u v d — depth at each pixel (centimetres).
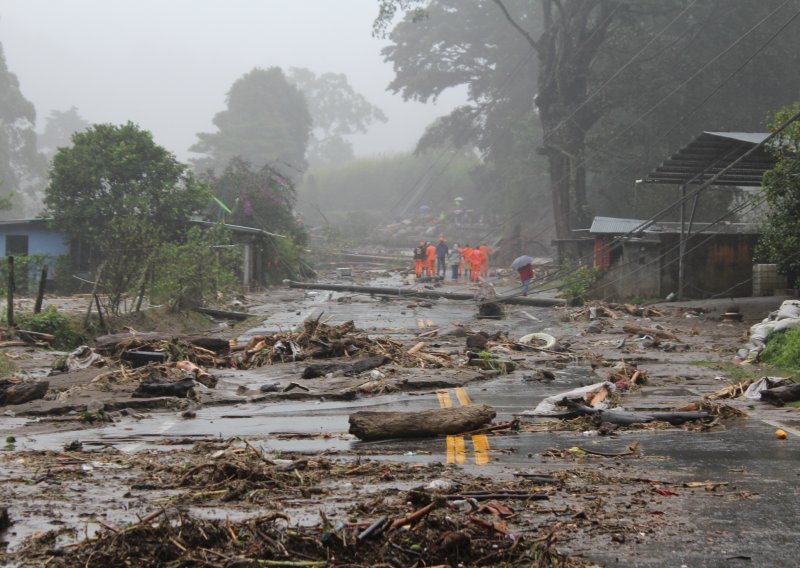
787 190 2894
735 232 3800
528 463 1001
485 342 2334
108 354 2017
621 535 702
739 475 931
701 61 6122
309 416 1430
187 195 4003
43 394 1588
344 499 817
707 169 3316
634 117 6159
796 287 3334
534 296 4159
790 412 1377
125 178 3947
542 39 5544
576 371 1986
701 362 2062
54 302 3109
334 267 7356
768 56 5969
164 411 1509
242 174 5631
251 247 4697
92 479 929
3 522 735
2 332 2323
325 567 612
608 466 980
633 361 2116
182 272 3027
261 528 670
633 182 6162
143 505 808
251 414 1461
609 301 3609
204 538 655
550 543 638
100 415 1395
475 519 667
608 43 6116
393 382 1730
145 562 626
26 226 3997
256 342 2245
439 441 1163
